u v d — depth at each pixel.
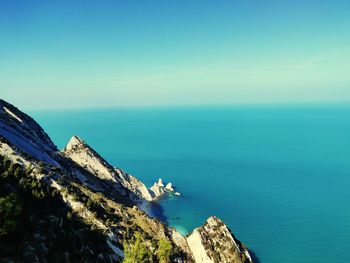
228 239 132.88
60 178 107.88
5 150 101.44
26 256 56.09
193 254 125.56
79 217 89.69
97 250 75.94
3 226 54.06
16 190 74.00
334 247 177.12
